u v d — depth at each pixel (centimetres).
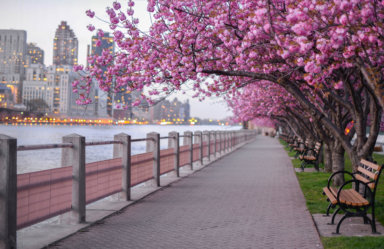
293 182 1324
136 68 926
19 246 564
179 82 924
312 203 919
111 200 950
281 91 1627
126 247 571
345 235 629
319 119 938
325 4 533
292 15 550
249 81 1145
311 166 1844
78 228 670
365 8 515
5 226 495
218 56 902
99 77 1001
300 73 928
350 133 1153
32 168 2350
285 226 703
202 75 1120
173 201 963
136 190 1122
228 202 949
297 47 571
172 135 1450
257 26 655
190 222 736
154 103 1030
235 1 792
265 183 1300
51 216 626
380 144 2891
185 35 855
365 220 698
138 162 1061
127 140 946
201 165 1920
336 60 645
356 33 555
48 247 566
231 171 1680
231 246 579
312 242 596
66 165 699
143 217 778
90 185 774
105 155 3400
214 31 848
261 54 852
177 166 1466
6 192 496
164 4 885
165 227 696
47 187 614
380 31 552
